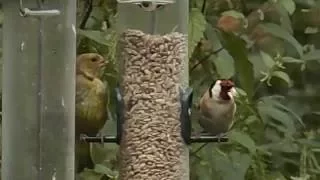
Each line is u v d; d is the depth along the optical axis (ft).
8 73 30.32
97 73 32.71
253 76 37.86
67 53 30.40
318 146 40.57
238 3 39.86
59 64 30.35
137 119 33.09
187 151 33.40
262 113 37.93
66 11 30.27
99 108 32.65
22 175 30.40
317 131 44.11
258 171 38.19
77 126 32.65
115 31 34.45
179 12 33.19
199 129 35.73
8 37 30.25
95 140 32.81
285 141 39.47
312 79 44.19
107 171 35.06
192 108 35.35
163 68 33.14
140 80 33.09
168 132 33.17
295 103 44.01
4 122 30.45
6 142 30.45
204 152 36.47
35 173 30.40
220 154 36.52
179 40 33.27
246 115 37.70
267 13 39.81
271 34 39.63
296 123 43.14
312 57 41.39
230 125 33.76
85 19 36.17
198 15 35.19
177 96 33.24
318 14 43.14
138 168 33.09
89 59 32.58
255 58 39.19
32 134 30.35
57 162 30.48
